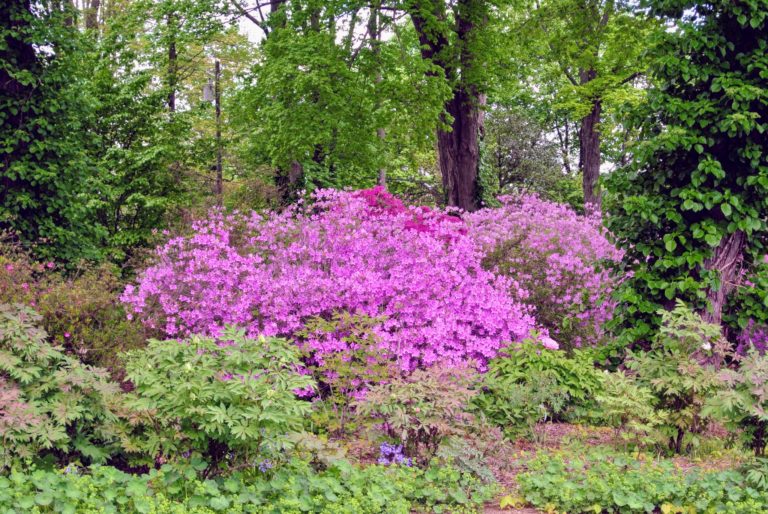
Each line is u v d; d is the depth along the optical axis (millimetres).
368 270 7969
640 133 8406
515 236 10828
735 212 7512
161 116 17906
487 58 17078
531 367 7605
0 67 11031
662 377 6207
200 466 4383
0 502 3648
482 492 5156
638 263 8180
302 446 5059
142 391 4473
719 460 6211
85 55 12789
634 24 16516
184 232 9320
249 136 19031
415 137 17000
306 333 7109
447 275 8172
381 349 6926
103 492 3986
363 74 16812
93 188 14305
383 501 4512
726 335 8211
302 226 8438
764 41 7469
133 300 7320
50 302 6801
